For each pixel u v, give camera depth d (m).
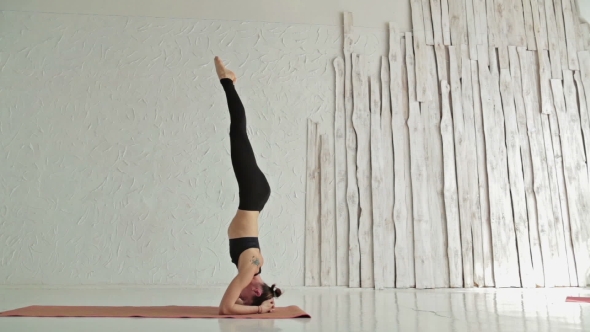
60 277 4.97
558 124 5.61
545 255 5.29
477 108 5.59
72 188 5.14
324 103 5.52
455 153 5.47
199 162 5.30
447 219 5.31
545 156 5.52
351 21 5.72
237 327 2.13
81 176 5.17
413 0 5.81
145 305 3.24
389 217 5.29
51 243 5.02
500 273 5.23
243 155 3.07
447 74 5.67
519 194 5.42
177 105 5.39
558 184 5.47
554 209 5.40
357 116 5.48
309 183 5.33
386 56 5.67
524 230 5.34
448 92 5.61
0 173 5.10
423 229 5.28
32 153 5.17
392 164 5.41
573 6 5.92
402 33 5.73
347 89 5.55
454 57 5.69
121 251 5.07
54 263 4.99
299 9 5.73
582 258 5.32
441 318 2.54
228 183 5.29
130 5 5.55
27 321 2.32
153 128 5.32
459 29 5.77
